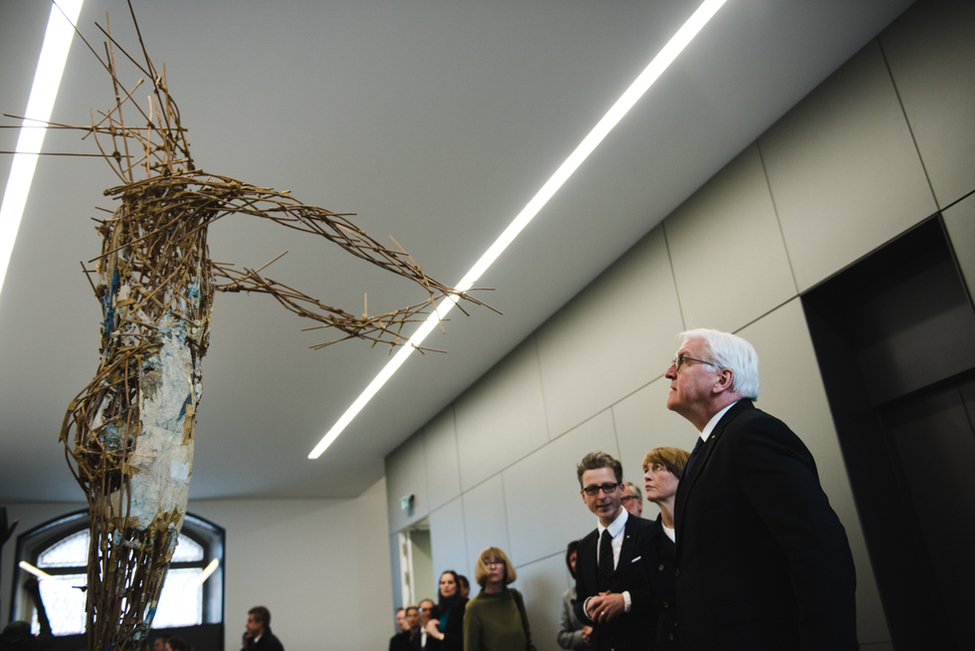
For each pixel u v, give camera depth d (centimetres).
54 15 269
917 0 311
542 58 319
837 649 134
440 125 355
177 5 273
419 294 507
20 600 844
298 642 945
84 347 523
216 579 953
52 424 646
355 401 693
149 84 309
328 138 357
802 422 347
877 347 344
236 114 334
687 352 191
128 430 136
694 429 420
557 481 548
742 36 318
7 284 443
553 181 406
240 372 598
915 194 306
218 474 858
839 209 340
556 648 533
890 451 338
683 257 436
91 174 358
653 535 236
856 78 337
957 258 288
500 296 529
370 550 1030
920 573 314
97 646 128
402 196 405
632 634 229
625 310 486
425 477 773
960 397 312
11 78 295
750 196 391
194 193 153
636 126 369
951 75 295
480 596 412
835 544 143
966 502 307
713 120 371
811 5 305
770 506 150
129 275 149
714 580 158
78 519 895
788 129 371
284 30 291
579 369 531
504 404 632
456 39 305
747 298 387
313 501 1028
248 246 434
